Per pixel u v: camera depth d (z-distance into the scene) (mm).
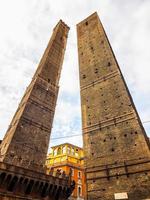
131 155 28656
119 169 28781
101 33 51438
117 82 38156
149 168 25891
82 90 44125
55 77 52531
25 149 34375
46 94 46156
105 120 35500
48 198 31641
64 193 34531
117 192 27141
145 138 29844
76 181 55438
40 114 41594
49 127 41875
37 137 37969
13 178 28203
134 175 26828
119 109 34562
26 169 30250
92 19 59000
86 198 29984
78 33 60344
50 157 62312
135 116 31469
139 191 25297
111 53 44000
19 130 35406
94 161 32562
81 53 52594
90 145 34875
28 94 43625
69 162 57938
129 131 30938
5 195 26484
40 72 48438
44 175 32375
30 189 29938
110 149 31656
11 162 30562
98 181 30078
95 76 43625
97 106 38594
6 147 33000
